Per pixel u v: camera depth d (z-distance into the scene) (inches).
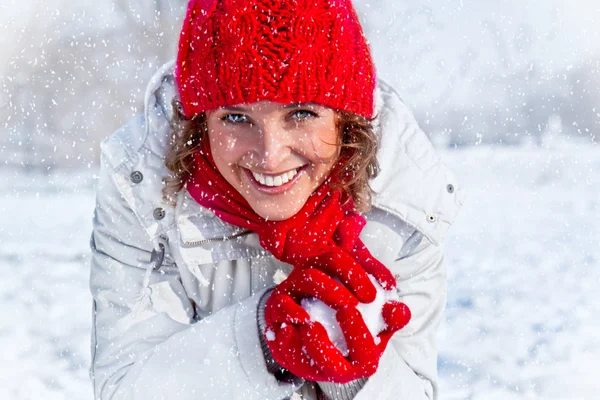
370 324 79.7
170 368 86.2
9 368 158.1
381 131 96.1
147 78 446.6
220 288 94.0
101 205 95.1
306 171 85.9
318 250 87.0
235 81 82.2
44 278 222.4
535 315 187.3
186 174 91.3
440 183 95.7
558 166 424.2
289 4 82.4
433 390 100.9
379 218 95.6
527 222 295.4
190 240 90.7
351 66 85.7
